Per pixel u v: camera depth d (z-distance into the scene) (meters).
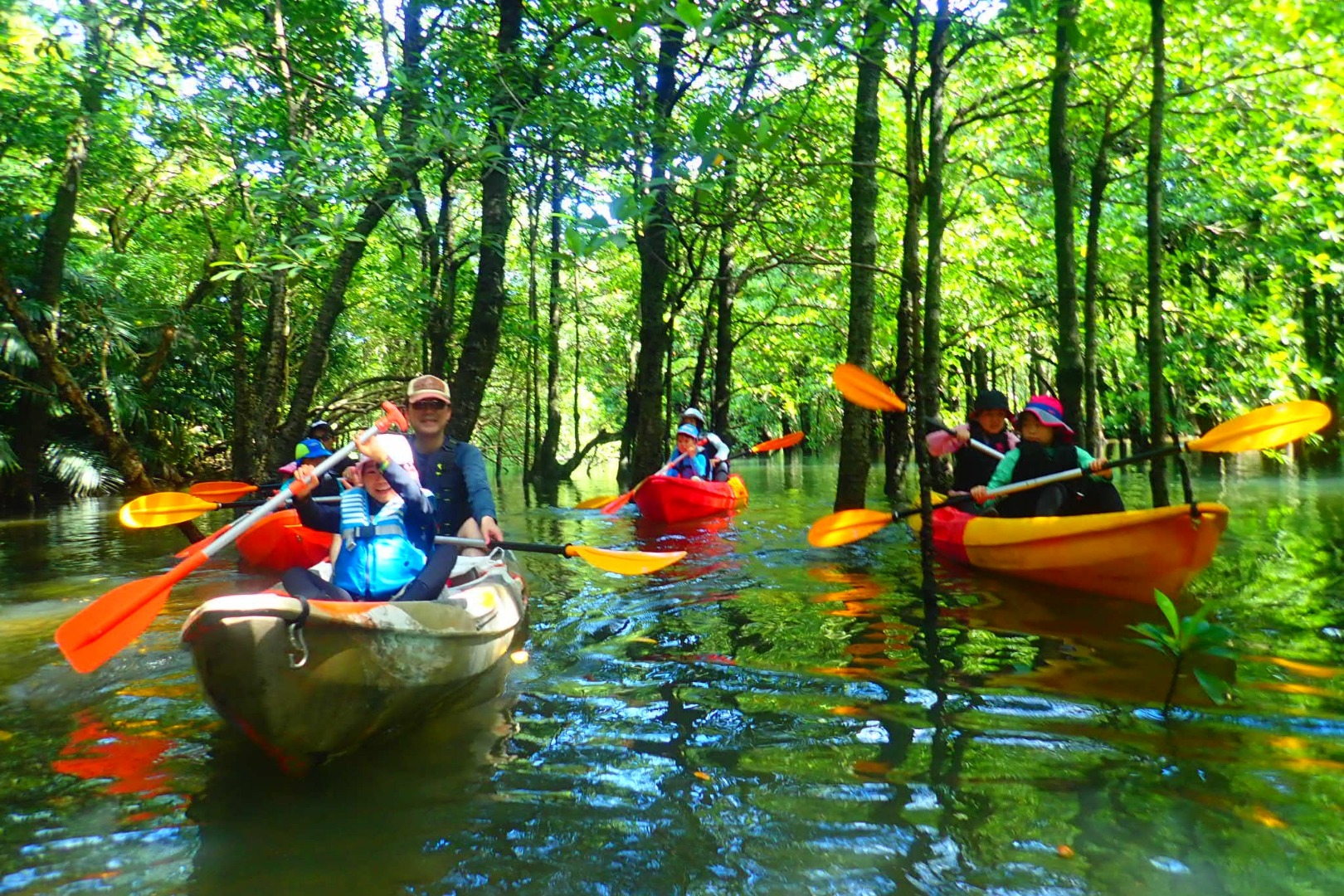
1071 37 5.59
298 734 2.85
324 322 12.00
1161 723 3.13
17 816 2.66
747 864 2.33
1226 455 17.92
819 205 12.55
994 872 2.24
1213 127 10.39
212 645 2.70
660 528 9.36
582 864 2.34
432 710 3.44
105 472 15.09
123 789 2.85
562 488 17.77
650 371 13.20
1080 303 14.04
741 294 19.31
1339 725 3.05
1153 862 2.26
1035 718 3.23
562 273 21.00
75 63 11.39
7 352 11.79
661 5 2.87
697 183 4.17
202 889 2.24
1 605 5.77
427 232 13.92
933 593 4.89
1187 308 12.52
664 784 2.80
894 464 13.42
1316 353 14.24
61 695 3.80
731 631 4.68
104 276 14.75
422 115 9.10
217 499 7.60
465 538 4.77
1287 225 11.53
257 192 8.63
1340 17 7.10
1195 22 8.42
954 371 21.70
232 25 10.84
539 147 9.25
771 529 9.08
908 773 2.81
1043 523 5.54
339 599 3.47
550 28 11.15
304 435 11.99
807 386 24.03
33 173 13.57
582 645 4.49
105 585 6.43
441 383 4.99
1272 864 2.22
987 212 14.07
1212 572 5.76
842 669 3.93
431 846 2.45
